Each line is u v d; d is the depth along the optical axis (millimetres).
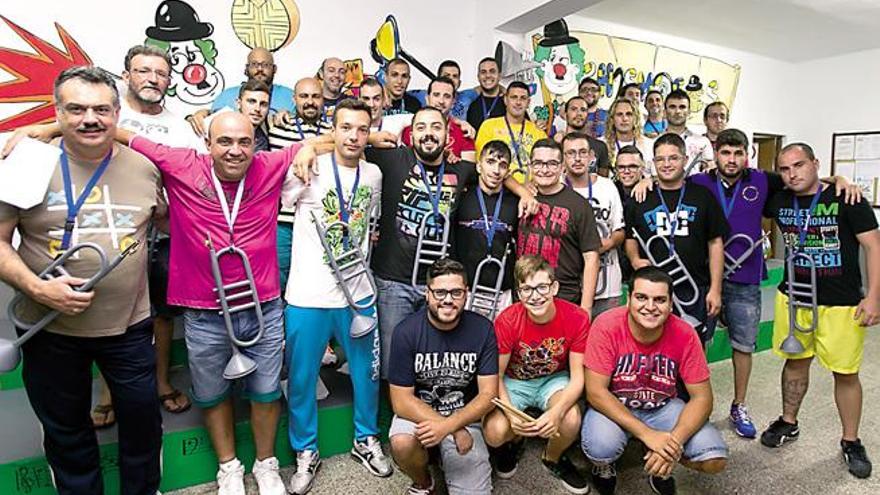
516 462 2357
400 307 2307
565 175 2783
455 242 2412
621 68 5859
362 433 2357
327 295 2141
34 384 1681
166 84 2275
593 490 2213
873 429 2764
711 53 6578
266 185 1955
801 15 5492
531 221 2430
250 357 2014
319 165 2119
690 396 2062
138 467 1859
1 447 2020
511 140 3197
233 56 3758
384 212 2305
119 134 1806
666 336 2059
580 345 2172
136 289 1711
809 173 2371
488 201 2385
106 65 3430
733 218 2697
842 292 2340
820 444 2607
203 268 1887
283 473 2275
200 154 1897
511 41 4457
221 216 1871
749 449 2566
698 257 2543
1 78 3178
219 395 2031
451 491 1986
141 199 1690
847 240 2316
